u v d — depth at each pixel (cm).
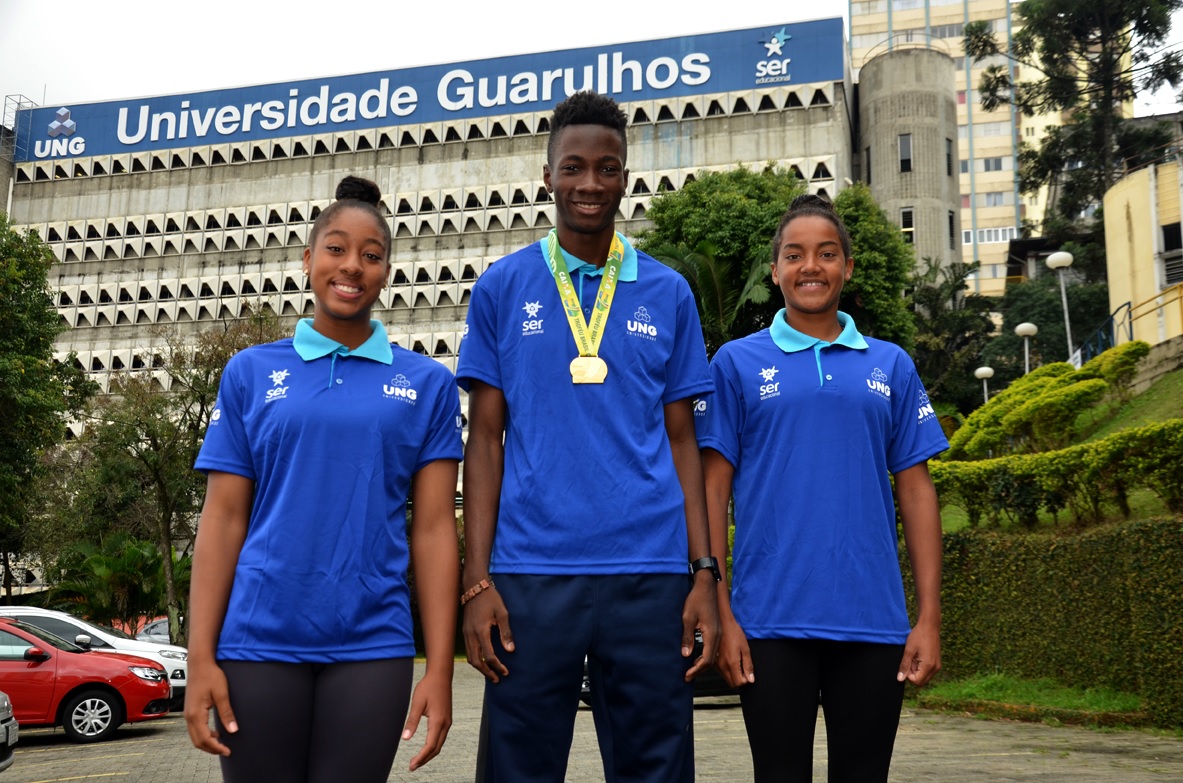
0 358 1909
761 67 4766
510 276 320
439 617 285
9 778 873
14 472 2036
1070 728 995
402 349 307
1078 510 1212
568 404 302
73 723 1155
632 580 290
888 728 322
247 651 267
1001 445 1789
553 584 290
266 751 264
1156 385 1798
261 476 284
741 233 2409
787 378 339
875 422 339
